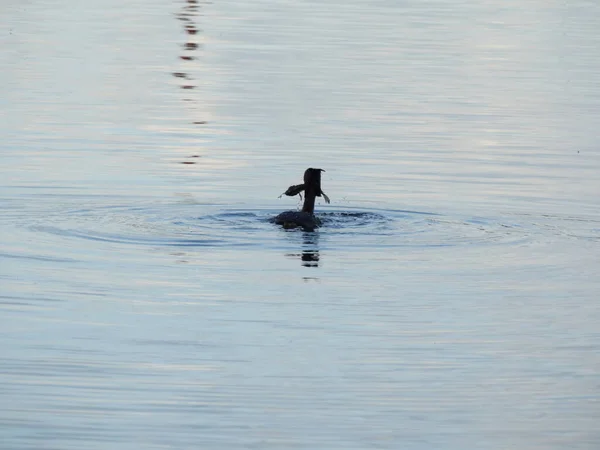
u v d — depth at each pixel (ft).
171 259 45.16
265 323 37.99
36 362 34.01
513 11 136.46
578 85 92.12
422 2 143.02
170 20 123.65
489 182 60.90
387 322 38.34
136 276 42.80
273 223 51.11
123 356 34.71
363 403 31.60
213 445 28.91
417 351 35.68
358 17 128.16
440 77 94.27
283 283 42.32
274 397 31.89
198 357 34.71
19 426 29.76
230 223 50.93
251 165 63.98
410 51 106.42
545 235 50.31
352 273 43.78
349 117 77.97
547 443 29.48
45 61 97.66
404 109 81.20
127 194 56.44
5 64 95.71
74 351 35.01
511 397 32.22
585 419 30.89
